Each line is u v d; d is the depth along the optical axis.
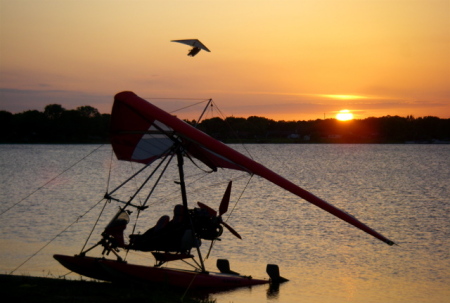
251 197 39.06
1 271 15.16
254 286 14.84
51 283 11.57
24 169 74.44
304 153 154.12
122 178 59.53
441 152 163.62
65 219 26.31
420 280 16.38
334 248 20.86
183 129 11.98
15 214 28.14
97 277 12.41
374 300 14.13
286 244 21.38
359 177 63.41
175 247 12.81
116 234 12.38
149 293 11.45
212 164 14.14
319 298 14.05
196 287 13.40
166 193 41.84
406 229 26.06
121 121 12.90
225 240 22.00
